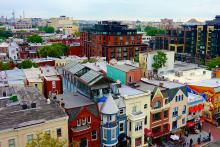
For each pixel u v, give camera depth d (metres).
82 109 51.16
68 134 50.47
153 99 60.03
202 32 173.50
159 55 103.12
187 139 65.31
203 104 72.88
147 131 58.81
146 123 59.88
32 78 78.50
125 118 55.72
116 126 53.22
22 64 119.50
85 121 51.94
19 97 54.69
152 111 60.16
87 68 68.75
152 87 65.62
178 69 103.50
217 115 76.62
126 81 67.56
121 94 58.09
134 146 56.25
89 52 180.62
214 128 72.06
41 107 50.09
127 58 160.62
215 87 75.19
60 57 152.75
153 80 77.38
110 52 154.50
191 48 184.62
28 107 49.56
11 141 44.03
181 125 67.50
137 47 162.50
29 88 63.16
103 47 158.62
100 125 53.16
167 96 63.09
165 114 63.56
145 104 58.75
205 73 96.56
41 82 75.19
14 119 45.62
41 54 161.62
